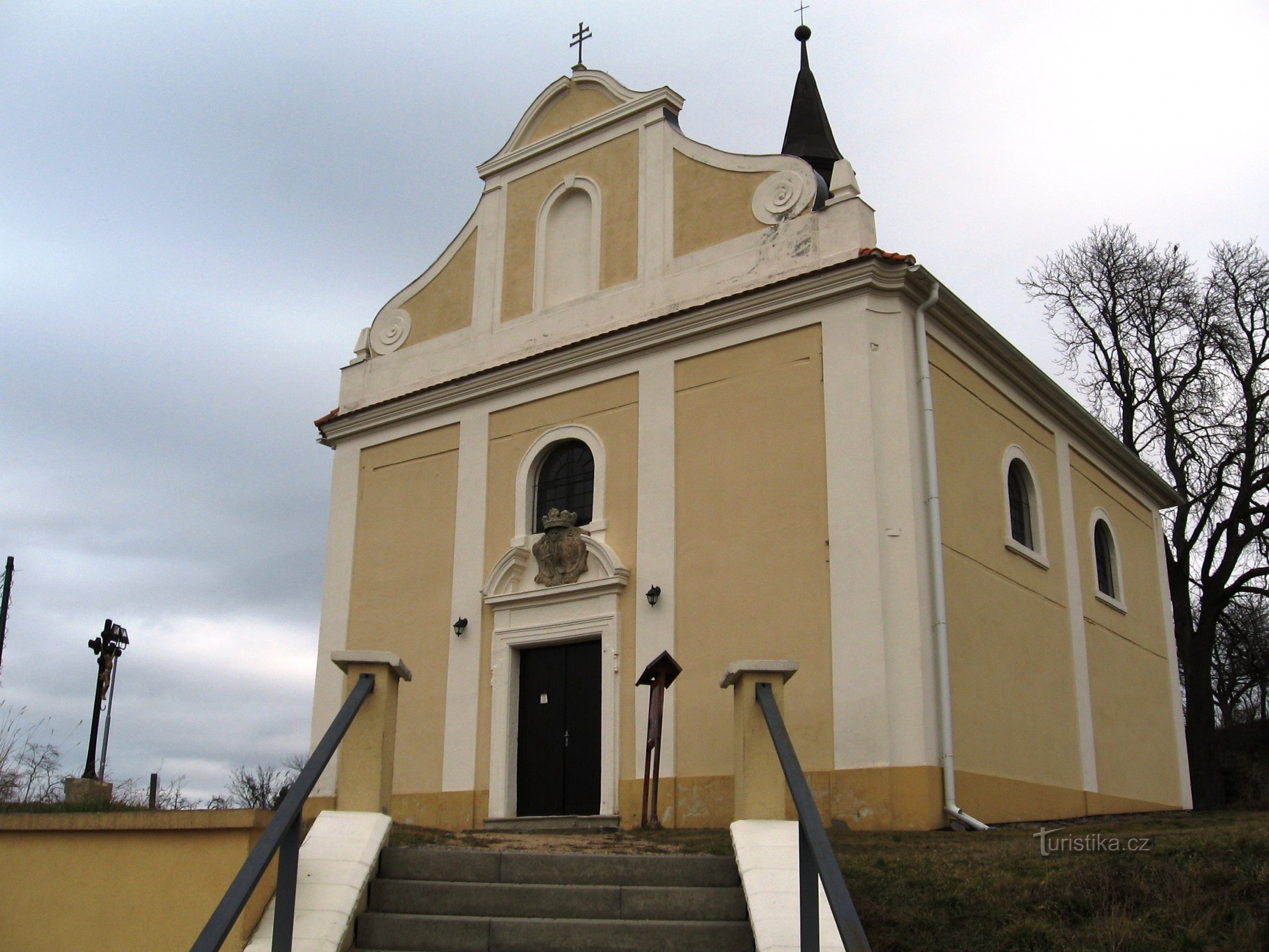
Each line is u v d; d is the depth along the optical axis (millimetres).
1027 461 18375
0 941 8422
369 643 18922
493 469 18391
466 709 17359
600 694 16234
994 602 16250
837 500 14789
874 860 9477
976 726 14930
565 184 19125
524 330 18891
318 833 8133
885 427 14922
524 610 17203
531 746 16781
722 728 14922
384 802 8641
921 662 13961
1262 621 33094
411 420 19734
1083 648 19109
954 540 15461
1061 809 16984
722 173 17266
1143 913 7762
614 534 16656
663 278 17453
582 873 8172
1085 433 20797
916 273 15312
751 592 15156
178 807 16531
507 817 16375
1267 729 31078
